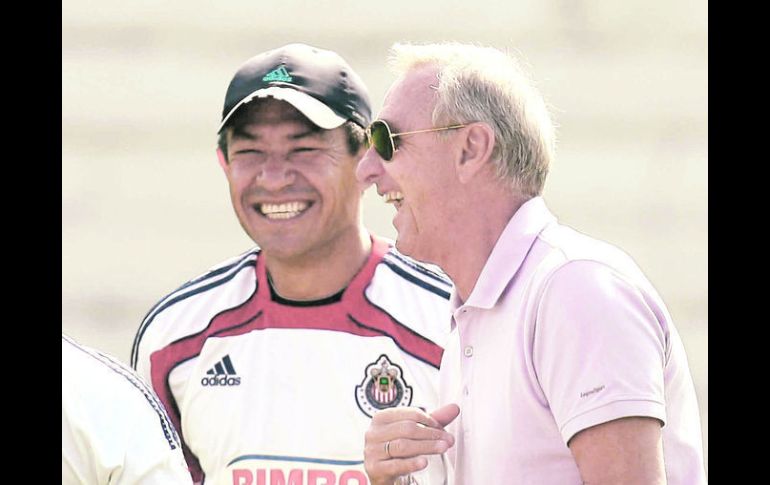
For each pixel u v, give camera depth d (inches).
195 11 991.6
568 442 294.8
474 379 325.4
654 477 285.7
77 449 305.0
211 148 959.6
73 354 317.1
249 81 436.1
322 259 435.2
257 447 432.8
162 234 917.8
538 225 323.9
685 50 990.4
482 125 326.6
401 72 345.1
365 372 433.1
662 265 908.0
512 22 994.7
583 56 990.4
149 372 444.8
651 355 293.3
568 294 297.6
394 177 337.1
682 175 947.3
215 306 446.3
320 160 431.2
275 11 997.8
